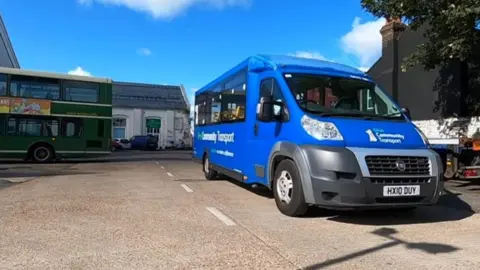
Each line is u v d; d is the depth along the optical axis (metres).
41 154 21.12
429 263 4.71
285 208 7.18
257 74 8.75
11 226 6.26
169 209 7.75
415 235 6.00
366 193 6.18
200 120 14.14
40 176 13.82
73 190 10.21
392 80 18.19
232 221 6.75
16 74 20.77
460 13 9.02
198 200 8.82
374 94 7.91
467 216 7.43
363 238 5.79
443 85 15.91
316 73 7.89
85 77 22.09
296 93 7.42
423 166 6.58
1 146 20.36
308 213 7.39
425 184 6.50
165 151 41.84
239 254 4.97
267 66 8.30
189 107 55.28
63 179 12.84
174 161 23.30
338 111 7.29
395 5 10.99
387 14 11.56
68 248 5.17
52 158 21.33
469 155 11.20
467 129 13.22
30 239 5.56
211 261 4.70
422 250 5.23
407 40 17.69
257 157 8.40
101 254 4.94
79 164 20.58
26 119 20.88
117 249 5.14
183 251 5.08
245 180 9.12
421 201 6.54
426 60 11.59
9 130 20.55
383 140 6.70
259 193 9.88
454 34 10.38
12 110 20.56
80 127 21.81
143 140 46.28
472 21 9.48
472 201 9.07
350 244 5.46
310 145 6.64
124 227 6.27
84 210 7.57
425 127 14.66
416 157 6.55
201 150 13.70
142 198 9.04
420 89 16.97
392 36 18.38
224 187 11.02
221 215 7.23
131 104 52.75
